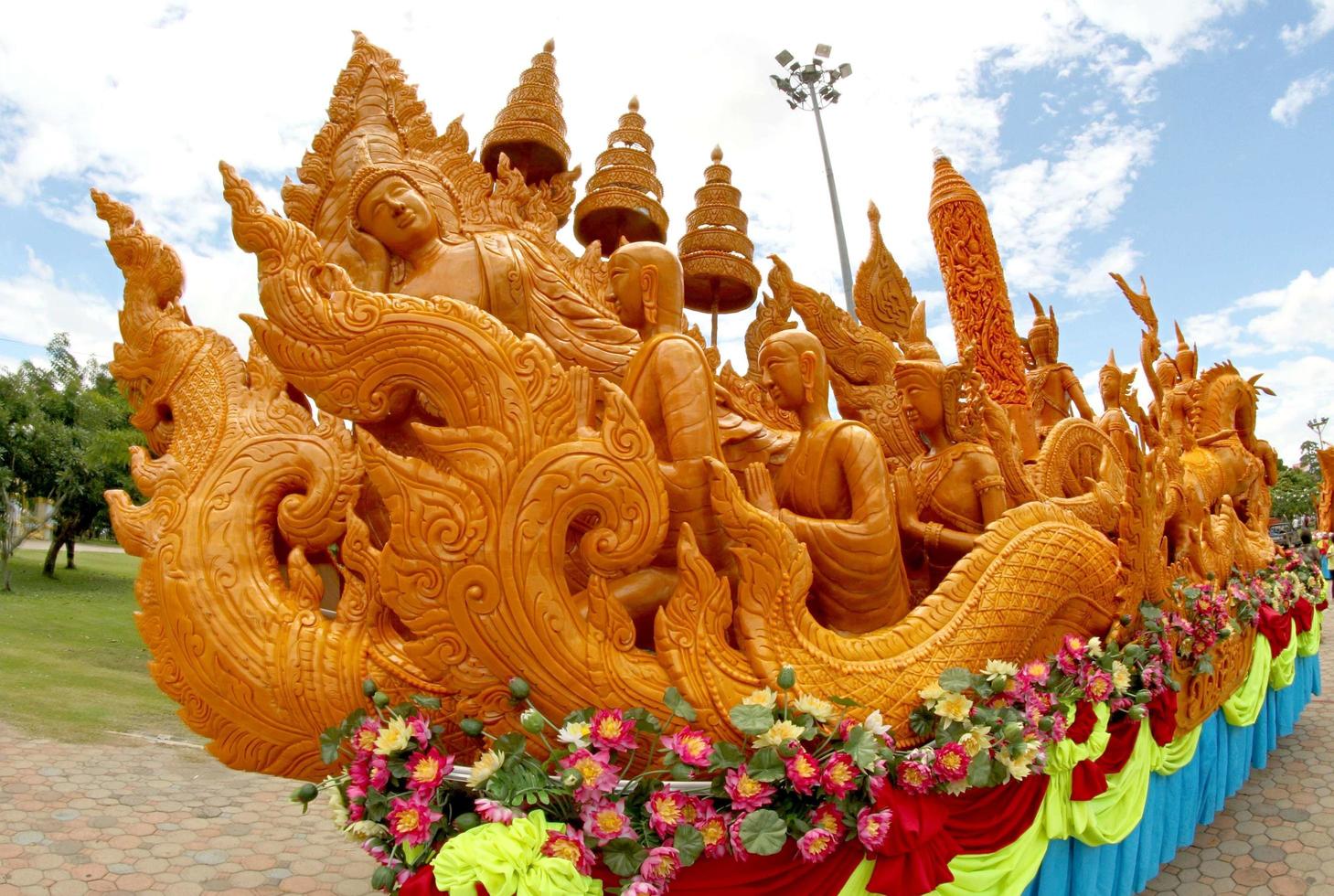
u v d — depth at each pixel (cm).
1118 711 410
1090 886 372
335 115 362
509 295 339
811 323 450
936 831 262
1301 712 877
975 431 413
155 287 327
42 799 606
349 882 490
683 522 292
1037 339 801
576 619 254
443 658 249
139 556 274
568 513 255
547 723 240
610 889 221
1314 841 558
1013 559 357
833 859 250
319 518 273
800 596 285
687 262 529
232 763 262
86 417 2292
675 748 234
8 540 2064
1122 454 620
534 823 212
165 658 263
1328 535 1162
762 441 381
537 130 434
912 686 294
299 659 252
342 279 271
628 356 356
